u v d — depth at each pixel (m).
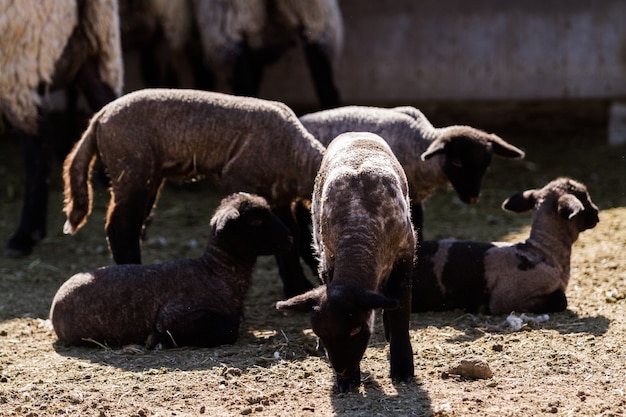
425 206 13.55
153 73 15.53
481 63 16.80
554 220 8.71
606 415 6.26
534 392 6.70
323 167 7.28
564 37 16.53
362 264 6.35
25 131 11.30
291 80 17.12
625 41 16.33
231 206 8.05
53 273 10.97
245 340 8.20
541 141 16.50
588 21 16.41
